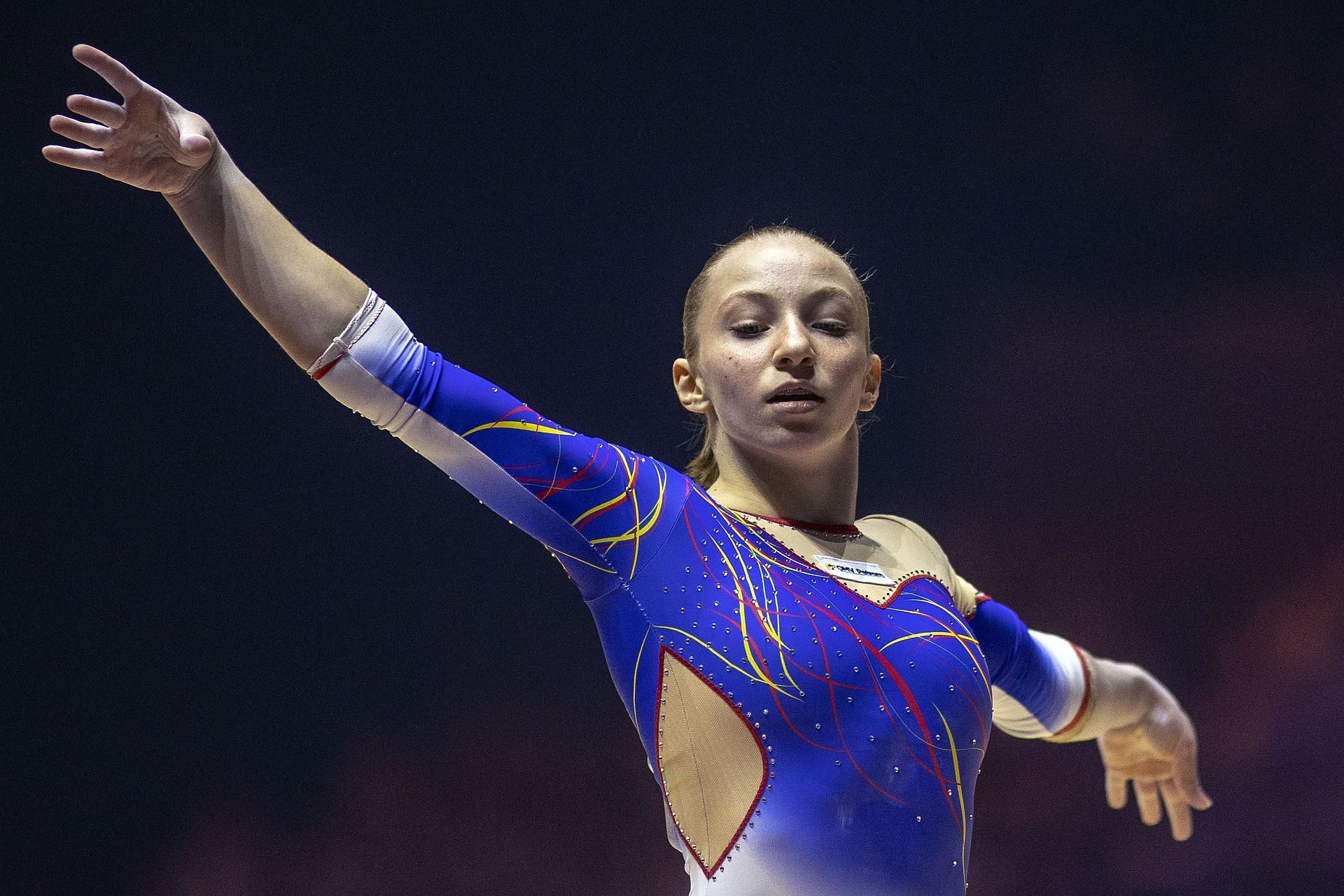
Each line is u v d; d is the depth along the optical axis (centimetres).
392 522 2034
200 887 1912
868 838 650
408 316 2062
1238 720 2067
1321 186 2153
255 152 2061
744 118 2145
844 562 725
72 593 1983
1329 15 2173
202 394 2047
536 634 2011
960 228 2145
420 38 2116
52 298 2044
